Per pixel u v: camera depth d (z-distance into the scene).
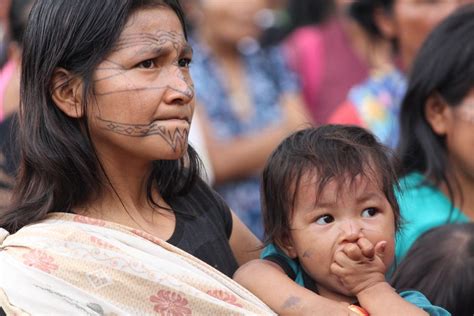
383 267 3.41
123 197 3.44
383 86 6.29
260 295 3.44
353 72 7.05
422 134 4.81
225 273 3.59
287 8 8.15
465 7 4.86
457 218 4.71
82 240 3.26
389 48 6.81
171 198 3.62
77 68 3.29
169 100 3.30
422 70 4.80
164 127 3.30
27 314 3.19
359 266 3.37
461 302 4.03
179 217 3.58
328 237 3.42
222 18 6.57
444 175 4.75
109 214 3.42
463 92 4.69
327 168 3.45
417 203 4.70
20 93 3.43
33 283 3.22
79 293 3.20
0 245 3.38
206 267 3.33
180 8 3.43
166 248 3.33
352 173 3.43
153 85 3.30
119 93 3.27
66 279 3.21
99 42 3.27
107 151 3.39
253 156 6.49
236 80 6.62
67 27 3.29
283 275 3.47
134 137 3.30
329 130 3.64
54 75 3.33
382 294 3.35
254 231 6.49
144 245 3.30
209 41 6.64
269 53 6.93
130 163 3.42
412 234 4.62
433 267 4.10
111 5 3.28
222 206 3.82
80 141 3.35
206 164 6.31
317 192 3.43
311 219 3.45
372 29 6.85
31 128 3.37
